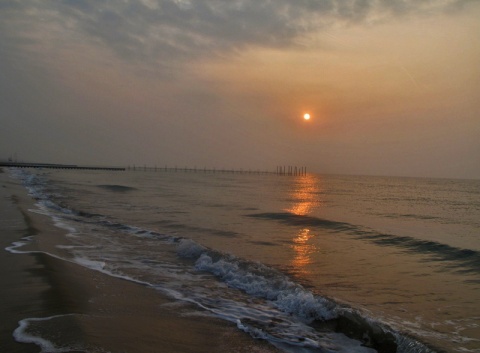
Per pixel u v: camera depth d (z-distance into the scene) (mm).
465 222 23812
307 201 37781
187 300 6934
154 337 4953
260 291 7672
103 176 85062
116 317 5508
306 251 12125
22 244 10078
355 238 15367
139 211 21438
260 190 55375
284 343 5328
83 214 18375
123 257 10141
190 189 49125
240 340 5293
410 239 15109
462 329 5953
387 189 79938
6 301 5715
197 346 4926
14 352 4004
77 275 7660
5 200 21016
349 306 6805
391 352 5320
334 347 5328
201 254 10438
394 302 7277
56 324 4844
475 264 10898
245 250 11859
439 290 8156
